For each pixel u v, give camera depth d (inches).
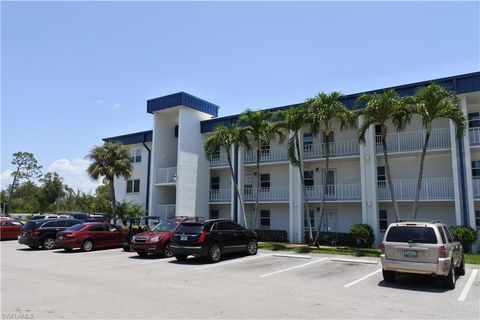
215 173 1251.8
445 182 835.4
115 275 480.7
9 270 522.6
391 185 743.7
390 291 395.9
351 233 865.5
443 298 365.7
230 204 1195.3
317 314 300.5
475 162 853.8
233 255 701.3
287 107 1026.1
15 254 732.7
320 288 407.8
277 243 959.6
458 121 676.7
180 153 1122.7
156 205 1192.8
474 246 770.8
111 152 1169.4
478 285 434.0
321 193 994.7
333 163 1033.5
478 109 866.1
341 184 997.8
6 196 3065.9
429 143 862.5
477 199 789.9
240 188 1104.8
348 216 1000.2
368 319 289.9
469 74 783.7
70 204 3014.3
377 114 734.5
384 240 440.1
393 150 901.8
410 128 928.9
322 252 754.8
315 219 1047.0
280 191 1055.0
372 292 389.7
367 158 904.3
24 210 2864.2
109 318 279.0
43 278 454.6
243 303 332.2
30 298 342.6
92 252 761.6
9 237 1085.1
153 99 1211.2
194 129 1179.3
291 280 455.5
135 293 368.5
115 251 778.8
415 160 918.4
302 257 674.2
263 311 305.7
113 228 841.5
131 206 1206.3
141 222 983.6
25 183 2997.0
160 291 379.6
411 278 473.7
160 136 1230.9
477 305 338.3
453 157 799.1
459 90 791.7
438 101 684.1
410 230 429.1
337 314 301.9
